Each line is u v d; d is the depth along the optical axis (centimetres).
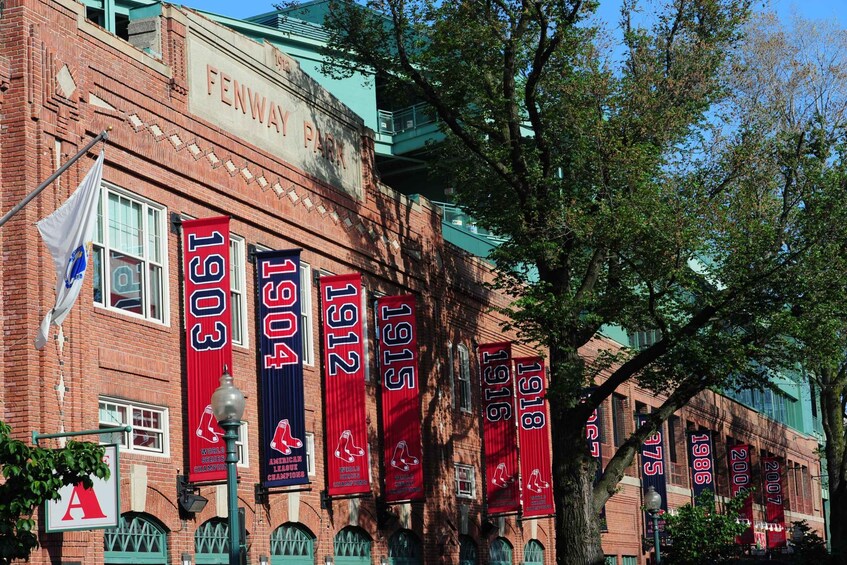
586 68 2947
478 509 3594
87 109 2086
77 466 1564
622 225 2616
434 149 3431
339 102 3006
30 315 1895
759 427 7088
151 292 2242
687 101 2981
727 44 3170
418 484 2920
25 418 1866
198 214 2403
